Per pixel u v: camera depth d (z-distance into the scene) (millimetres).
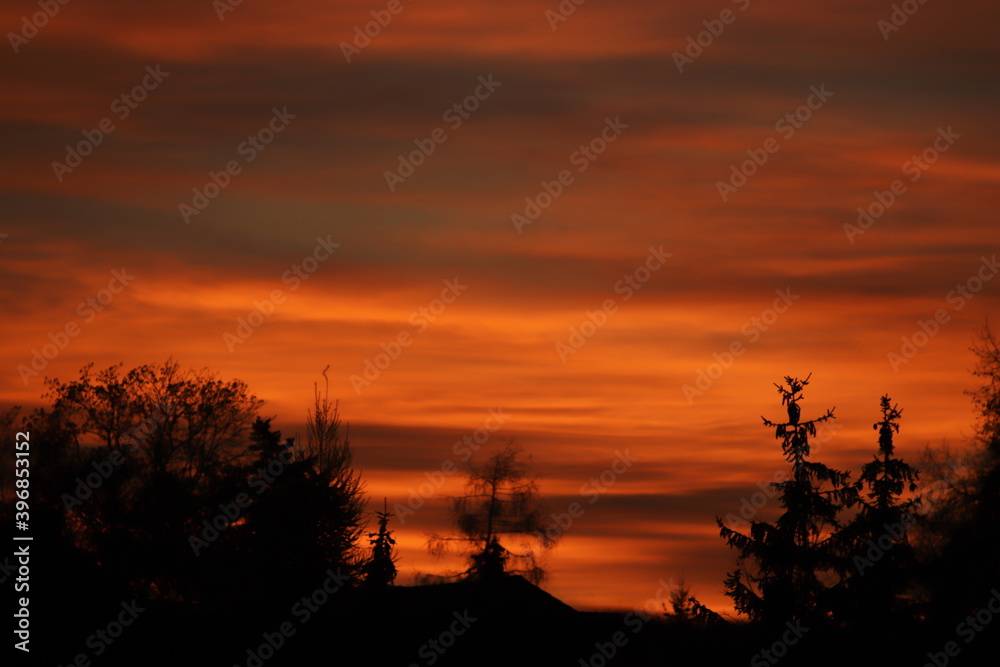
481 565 165375
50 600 92375
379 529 127438
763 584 110750
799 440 111750
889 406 113250
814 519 110562
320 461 133625
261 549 122750
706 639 105625
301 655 93625
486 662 96000
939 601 109875
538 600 113000
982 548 111312
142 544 133375
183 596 134000
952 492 118125
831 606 109125
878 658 105375
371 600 107688
